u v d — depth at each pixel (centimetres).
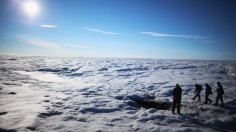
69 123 757
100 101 1219
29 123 716
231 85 1980
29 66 5112
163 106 1204
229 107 1102
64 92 1575
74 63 7031
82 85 2100
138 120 843
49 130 670
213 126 802
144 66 5819
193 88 1786
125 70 4497
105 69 4669
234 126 812
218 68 5203
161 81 2378
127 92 1645
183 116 911
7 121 740
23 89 1622
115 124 786
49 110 945
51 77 3200
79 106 1059
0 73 2750
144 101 1337
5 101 1126
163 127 736
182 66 6091
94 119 847
